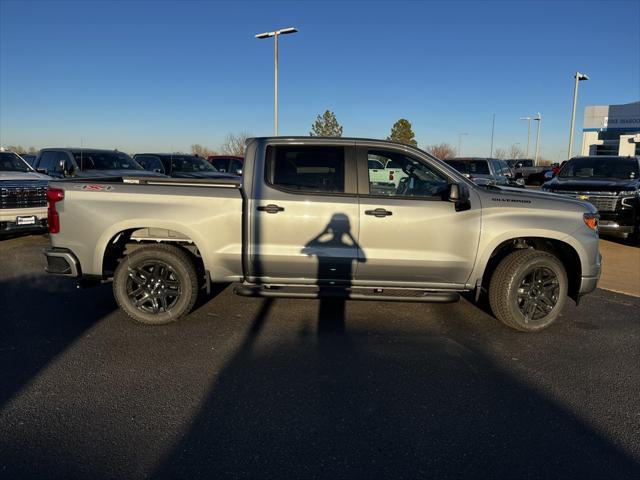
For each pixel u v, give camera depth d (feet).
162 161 51.11
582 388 12.66
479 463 9.46
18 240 33.83
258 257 16.28
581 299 21.04
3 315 17.61
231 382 12.65
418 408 11.51
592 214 16.80
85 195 16.26
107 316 17.62
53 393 11.92
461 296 20.81
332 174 16.44
